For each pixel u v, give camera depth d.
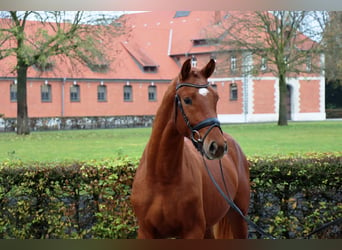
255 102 49.84
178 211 4.11
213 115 3.74
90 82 47.31
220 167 4.83
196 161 4.51
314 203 6.23
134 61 51.66
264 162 6.30
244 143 23.47
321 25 34.94
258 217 6.29
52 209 6.07
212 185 4.61
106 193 6.00
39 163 6.45
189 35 54.44
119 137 29.22
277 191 6.22
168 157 4.01
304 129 33.22
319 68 36.38
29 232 6.14
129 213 6.00
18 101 31.20
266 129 33.62
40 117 39.81
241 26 40.72
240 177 5.40
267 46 39.78
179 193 4.10
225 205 4.83
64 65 45.44
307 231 6.25
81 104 46.81
